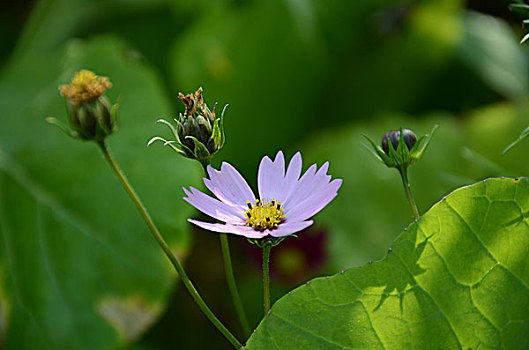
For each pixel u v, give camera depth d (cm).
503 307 73
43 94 109
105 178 98
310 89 137
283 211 74
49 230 98
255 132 135
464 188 73
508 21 144
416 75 140
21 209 100
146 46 138
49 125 104
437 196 109
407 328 73
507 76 137
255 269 108
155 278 96
